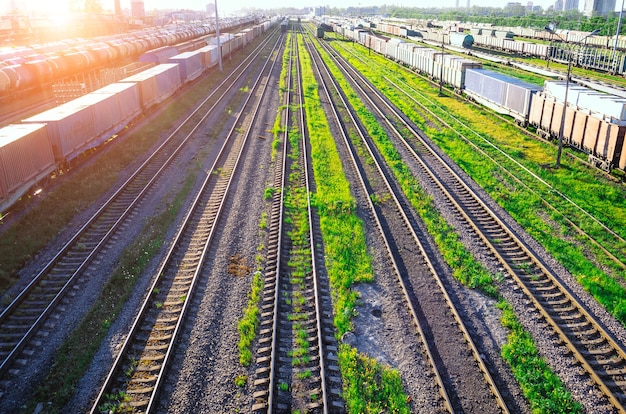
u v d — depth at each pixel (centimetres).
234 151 3105
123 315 1477
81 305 1529
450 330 1445
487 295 1630
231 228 2047
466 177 2664
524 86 3622
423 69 5991
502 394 1220
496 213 2203
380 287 1661
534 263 1803
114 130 3142
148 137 3338
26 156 2164
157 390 1184
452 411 1150
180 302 1532
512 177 2672
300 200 2344
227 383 1232
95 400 1173
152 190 2447
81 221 2088
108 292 1581
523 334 1432
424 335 1412
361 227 2080
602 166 2705
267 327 1436
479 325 1476
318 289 1617
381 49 8400
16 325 1414
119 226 2048
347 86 5488
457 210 2269
